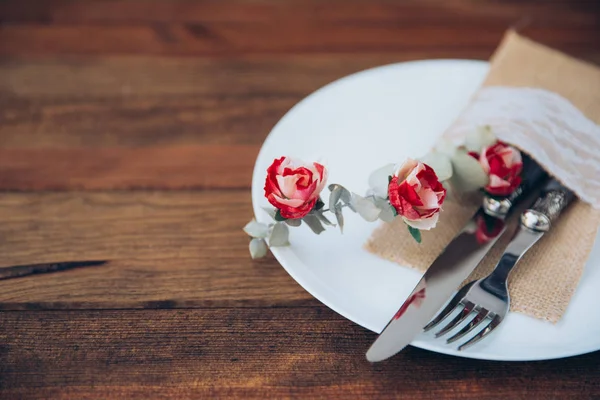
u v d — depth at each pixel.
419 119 0.64
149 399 0.48
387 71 0.68
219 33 0.80
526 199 0.57
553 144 0.57
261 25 0.81
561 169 0.56
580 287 0.51
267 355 0.50
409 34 0.80
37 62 0.75
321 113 0.63
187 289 0.54
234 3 0.85
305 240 0.54
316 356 0.50
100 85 0.72
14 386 0.48
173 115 0.69
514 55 0.66
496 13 0.84
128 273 0.55
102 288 0.54
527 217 0.54
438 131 0.63
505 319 0.49
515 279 0.51
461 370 0.49
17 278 0.55
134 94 0.71
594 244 0.54
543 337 0.48
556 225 0.55
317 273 0.51
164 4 0.84
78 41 0.78
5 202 0.60
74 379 0.49
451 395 0.48
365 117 0.64
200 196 0.61
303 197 0.49
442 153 0.55
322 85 0.73
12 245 0.57
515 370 0.49
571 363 0.50
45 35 0.78
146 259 0.56
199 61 0.76
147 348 0.50
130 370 0.49
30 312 0.52
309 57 0.77
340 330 0.52
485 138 0.57
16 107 0.70
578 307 0.50
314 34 0.80
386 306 0.50
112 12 0.82
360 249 0.54
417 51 0.78
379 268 0.52
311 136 0.61
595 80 0.63
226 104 0.71
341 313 0.49
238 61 0.76
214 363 0.50
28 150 0.65
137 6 0.84
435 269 0.52
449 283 0.51
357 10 0.84
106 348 0.50
